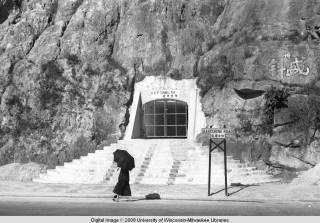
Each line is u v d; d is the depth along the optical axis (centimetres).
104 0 3128
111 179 2222
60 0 3259
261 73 2417
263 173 2269
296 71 2355
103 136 2750
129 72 2866
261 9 2611
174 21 2961
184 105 2781
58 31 3075
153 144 2445
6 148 2802
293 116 2298
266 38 2503
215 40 2792
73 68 2900
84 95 2827
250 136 2398
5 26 3228
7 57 3048
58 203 1669
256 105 2409
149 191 1931
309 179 2028
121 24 3058
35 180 2425
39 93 2855
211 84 2628
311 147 2245
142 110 2842
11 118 2864
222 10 2945
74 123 2777
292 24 2486
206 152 2302
